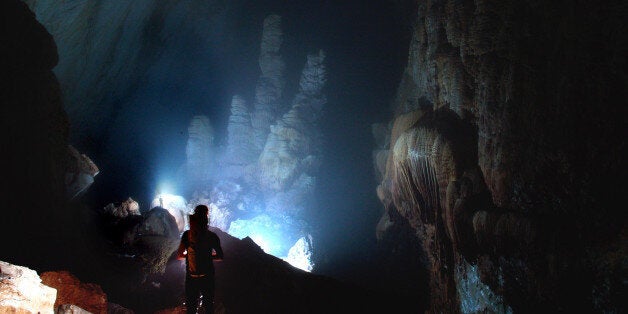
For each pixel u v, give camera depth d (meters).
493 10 8.55
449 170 9.03
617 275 6.28
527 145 7.64
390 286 13.34
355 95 19.66
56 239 7.02
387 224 13.37
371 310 7.80
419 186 10.02
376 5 19.39
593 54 6.86
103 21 15.25
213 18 22.19
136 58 19.59
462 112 9.23
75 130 18.61
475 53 8.81
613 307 6.30
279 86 19.80
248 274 7.11
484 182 8.70
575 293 6.80
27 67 7.38
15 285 2.93
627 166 6.40
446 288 9.88
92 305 4.43
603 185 6.62
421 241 11.92
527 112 7.68
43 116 7.69
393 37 18.94
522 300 7.55
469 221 8.51
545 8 7.65
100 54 16.59
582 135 6.89
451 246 9.76
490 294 8.29
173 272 6.95
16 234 6.30
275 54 20.05
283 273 7.48
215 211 17.66
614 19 6.66
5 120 6.65
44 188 7.30
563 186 7.11
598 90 6.76
